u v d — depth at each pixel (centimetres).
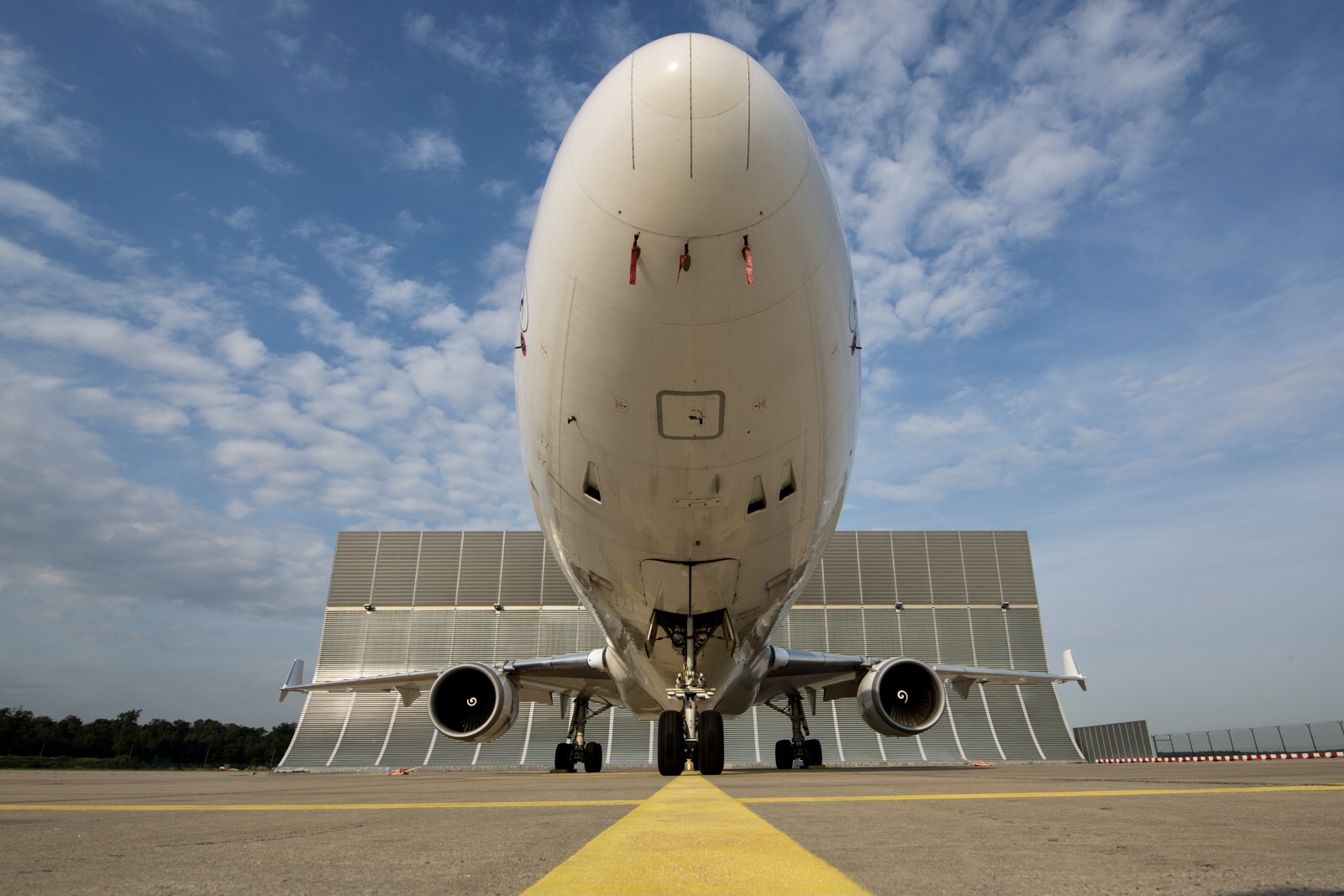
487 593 4834
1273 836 290
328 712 4544
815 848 269
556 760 1948
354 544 4959
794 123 703
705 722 1001
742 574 948
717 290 688
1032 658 4650
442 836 327
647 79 670
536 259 785
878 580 4825
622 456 805
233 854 277
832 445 872
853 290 843
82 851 292
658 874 221
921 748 4409
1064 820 353
